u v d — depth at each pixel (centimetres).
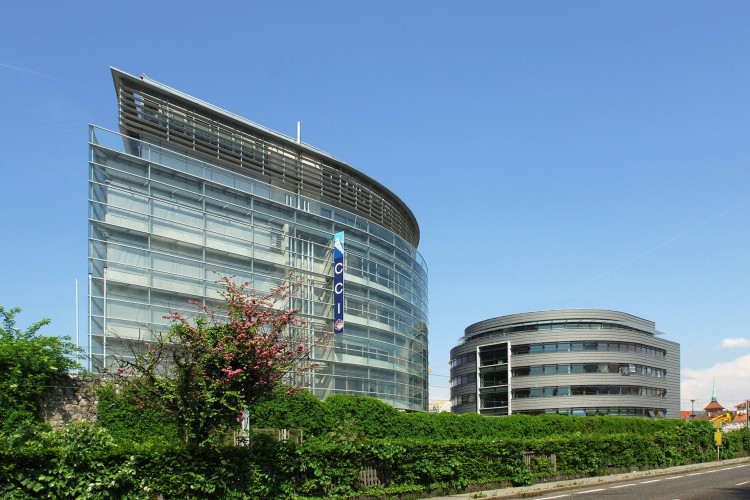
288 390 1670
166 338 1627
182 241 3441
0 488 1152
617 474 2955
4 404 2256
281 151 4275
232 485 1473
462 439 2231
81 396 2484
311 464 1655
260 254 3841
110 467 1288
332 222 4366
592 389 8006
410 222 5872
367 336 4512
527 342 8381
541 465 2562
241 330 1502
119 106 3503
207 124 3853
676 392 8869
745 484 2392
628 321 8588
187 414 1477
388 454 1878
